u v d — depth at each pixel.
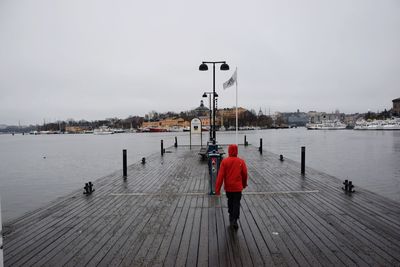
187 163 15.48
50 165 28.95
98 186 9.89
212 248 4.75
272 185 9.59
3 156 40.34
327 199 7.74
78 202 7.80
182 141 62.91
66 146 63.88
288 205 7.20
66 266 4.27
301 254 4.50
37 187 17.73
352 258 4.36
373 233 5.31
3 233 5.57
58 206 7.42
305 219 6.12
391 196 13.36
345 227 5.62
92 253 4.67
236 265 4.19
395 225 5.72
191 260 4.36
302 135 95.56
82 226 5.93
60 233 5.55
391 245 4.80
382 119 153.25
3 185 18.44
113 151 45.47
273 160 16.28
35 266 4.29
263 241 5.00
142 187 9.63
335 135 92.88
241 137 80.50
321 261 4.28
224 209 6.93
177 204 7.45
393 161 26.39
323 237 5.14
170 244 4.95
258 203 7.41
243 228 5.63
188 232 5.48
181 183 10.17
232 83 16.38
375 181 17.05
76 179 20.47
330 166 23.44
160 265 4.23
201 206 7.23
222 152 15.76
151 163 15.70
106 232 5.57
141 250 4.74
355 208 6.88
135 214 6.68
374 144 48.44
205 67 16.34
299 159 28.39
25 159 35.84
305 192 8.57
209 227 5.72
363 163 25.14
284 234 5.30
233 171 5.56
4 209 12.87
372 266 4.13
